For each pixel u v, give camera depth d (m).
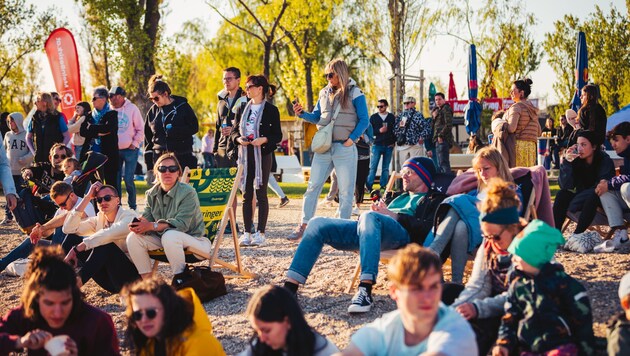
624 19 32.00
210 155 25.42
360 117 8.73
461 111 30.16
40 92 11.55
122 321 6.09
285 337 3.60
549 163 19.19
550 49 32.97
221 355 4.18
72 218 6.85
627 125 7.46
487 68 33.44
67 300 4.08
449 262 6.41
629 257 7.00
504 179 5.91
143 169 27.53
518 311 4.13
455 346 3.41
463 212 5.61
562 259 7.11
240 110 9.28
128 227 6.48
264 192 9.22
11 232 11.20
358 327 5.52
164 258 6.68
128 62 25.33
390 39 29.67
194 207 6.62
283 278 7.29
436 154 15.93
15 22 33.53
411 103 15.95
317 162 8.94
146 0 26.38
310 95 35.47
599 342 4.11
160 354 4.05
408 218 6.09
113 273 6.45
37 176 8.98
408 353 3.57
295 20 31.56
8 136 12.44
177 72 29.56
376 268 5.77
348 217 8.81
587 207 7.47
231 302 6.53
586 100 9.05
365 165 12.62
